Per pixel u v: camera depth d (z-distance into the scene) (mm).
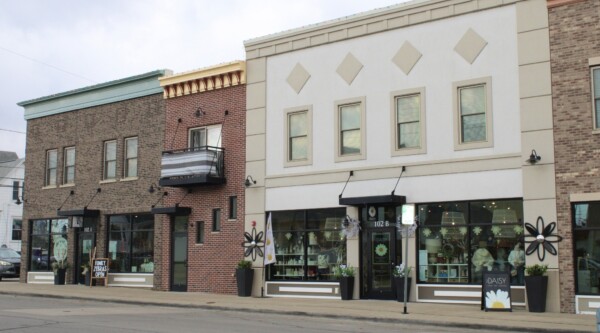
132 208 28812
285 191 24250
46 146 33062
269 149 24844
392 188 21781
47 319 16453
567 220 18547
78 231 31203
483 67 20406
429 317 17078
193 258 26500
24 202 33688
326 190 23266
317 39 24031
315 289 23188
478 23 20625
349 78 23141
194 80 27016
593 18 18578
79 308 20188
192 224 26641
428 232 21156
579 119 18578
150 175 28281
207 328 15078
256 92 25375
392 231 21828
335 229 23078
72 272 30984
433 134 21188
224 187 25844
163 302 21953
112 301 23250
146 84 28797
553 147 18938
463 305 20078
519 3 19875
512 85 19844
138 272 28562
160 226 27672
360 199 21719
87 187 30812
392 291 21734
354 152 22922
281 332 14508
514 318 16859
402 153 21703
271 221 24484
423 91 21484
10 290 27172
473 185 20312
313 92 23969
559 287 18500
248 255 24766
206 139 26828
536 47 19453
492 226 20016
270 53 25156
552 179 18875
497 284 18516
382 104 22328
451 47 21094
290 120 24562
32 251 33156
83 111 31547
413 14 21922
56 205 32094
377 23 22672
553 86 19078
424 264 21125
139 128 29016
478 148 20312
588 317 17219
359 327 15906
